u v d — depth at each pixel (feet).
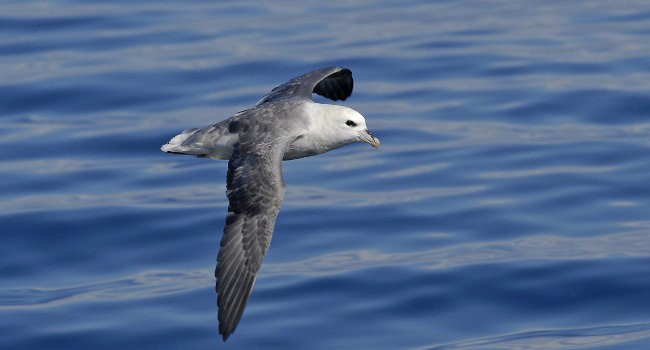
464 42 82.43
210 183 62.08
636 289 50.06
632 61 77.30
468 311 49.03
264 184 38.24
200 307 49.90
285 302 49.78
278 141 40.40
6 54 81.30
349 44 82.48
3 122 70.49
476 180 61.00
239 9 91.35
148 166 64.49
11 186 61.77
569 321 48.44
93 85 74.95
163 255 54.60
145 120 70.18
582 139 65.62
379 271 51.65
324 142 42.65
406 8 91.56
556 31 84.58
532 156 63.72
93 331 48.47
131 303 50.42
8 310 50.29
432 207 57.93
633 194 58.59
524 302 49.70
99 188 61.62
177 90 74.43
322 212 57.98
